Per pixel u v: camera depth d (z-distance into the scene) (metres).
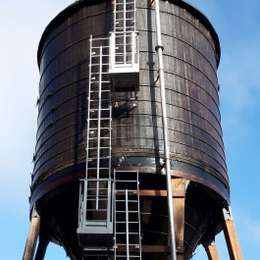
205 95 20.95
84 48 20.81
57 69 21.33
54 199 19.59
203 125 20.14
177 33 21.12
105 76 19.75
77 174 18.53
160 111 19.27
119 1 20.92
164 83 19.69
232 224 19.61
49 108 20.89
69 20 21.83
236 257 18.81
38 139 21.31
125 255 17.36
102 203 17.42
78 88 20.19
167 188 17.42
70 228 19.97
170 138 18.95
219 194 19.38
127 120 19.03
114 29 20.22
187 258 20.61
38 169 20.31
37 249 20.62
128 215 18.00
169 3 21.52
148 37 20.47
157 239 18.75
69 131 19.61
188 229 19.86
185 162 18.77
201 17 22.31
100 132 18.84
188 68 20.77
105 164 18.28
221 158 20.61
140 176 18.39
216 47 23.64
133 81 18.97
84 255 17.67
